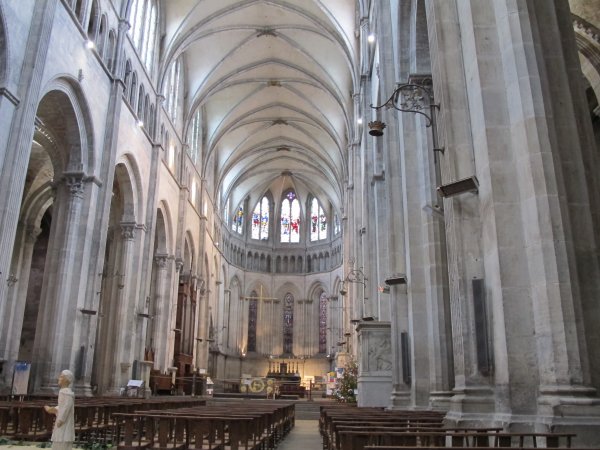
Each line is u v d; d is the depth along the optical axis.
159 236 34.78
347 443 6.61
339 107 42.94
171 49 32.28
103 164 23.20
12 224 15.77
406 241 14.91
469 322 8.41
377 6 19.30
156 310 33.72
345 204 45.12
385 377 18.11
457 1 10.01
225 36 36.16
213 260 49.59
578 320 6.96
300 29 35.56
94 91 22.31
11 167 15.86
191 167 41.12
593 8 15.06
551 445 6.12
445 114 9.73
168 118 34.09
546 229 7.31
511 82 8.11
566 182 7.55
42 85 17.86
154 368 32.47
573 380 6.75
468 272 8.57
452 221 8.92
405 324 15.92
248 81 41.50
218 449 8.76
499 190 7.94
